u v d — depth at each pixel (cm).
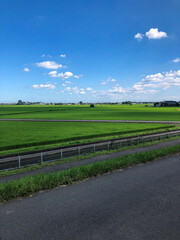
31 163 1230
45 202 655
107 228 505
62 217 560
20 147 1859
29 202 657
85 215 570
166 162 1166
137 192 730
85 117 6391
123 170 1014
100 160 1255
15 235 479
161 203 641
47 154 1309
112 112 9481
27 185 738
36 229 504
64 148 1424
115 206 623
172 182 832
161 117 6059
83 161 1238
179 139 2134
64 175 867
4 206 630
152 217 556
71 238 466
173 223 525
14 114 9100
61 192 738
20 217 562
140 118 5694
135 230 496
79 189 765
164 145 1783
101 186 794
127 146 1745
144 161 1164
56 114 8612
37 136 2458
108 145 1605
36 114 8844
